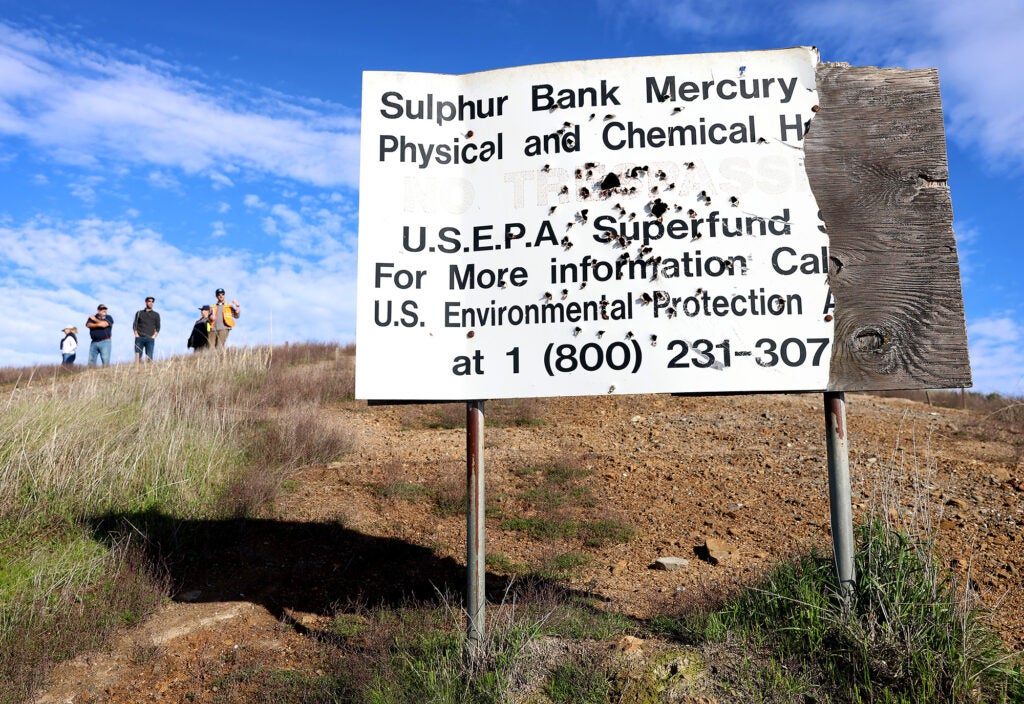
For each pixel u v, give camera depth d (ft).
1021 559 16.38
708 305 13.75
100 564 17.08
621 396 39.22
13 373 54.39
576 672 11.69
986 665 11.01
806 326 13.44
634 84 14.49
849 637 11.60
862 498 21.22
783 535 18.94
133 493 20.62
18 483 19.40
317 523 20.72
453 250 14.53
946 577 13.01
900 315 13.17
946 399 47.42
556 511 21.20
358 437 30.17
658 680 11.25
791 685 11.05
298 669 13.87
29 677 13.38
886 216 13.44
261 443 26.55
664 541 19.21
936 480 22.76
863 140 13.70
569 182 14.39
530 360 14.05
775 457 26.09
